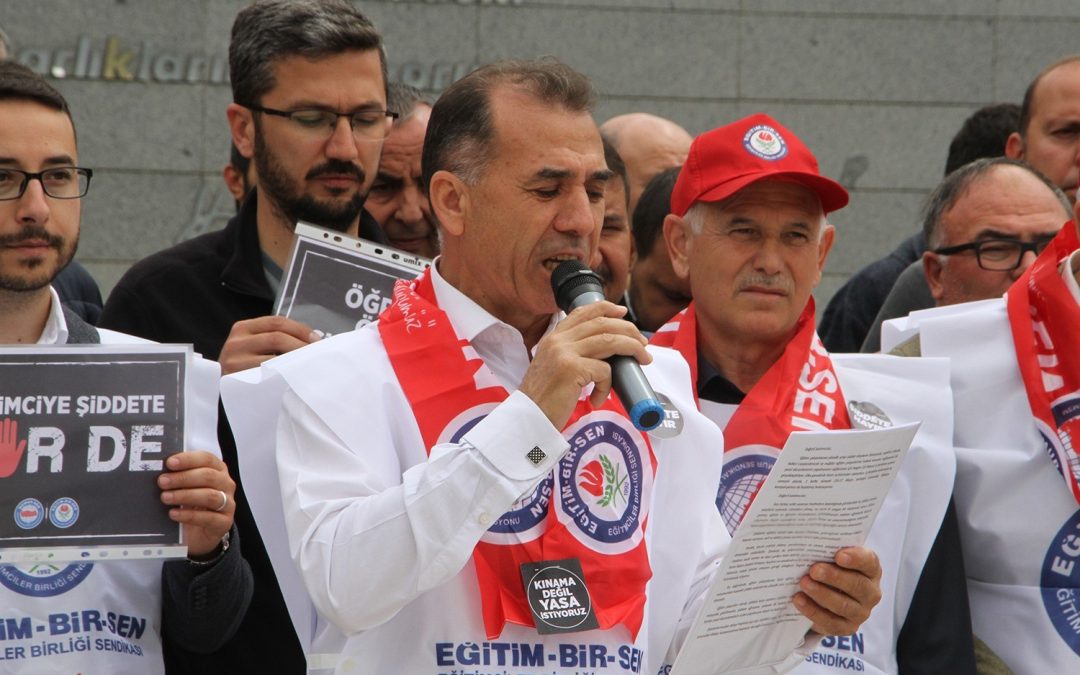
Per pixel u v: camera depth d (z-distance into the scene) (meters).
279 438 3.08
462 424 3.05
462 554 2.80
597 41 9.15
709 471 3.30
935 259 4.63
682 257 4.07
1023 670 3.82
